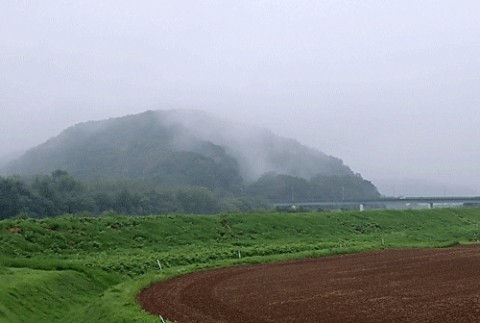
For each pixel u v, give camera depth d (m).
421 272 39.69
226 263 47.22
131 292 32.03
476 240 72.50
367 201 153.25
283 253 54.59
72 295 34.03
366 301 27.98
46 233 51.28
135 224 59.38
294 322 23.38
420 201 144.00
